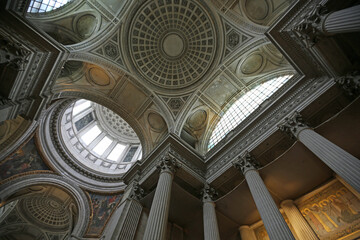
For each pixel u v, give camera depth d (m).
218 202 11.21
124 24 14.52
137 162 13.92
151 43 15.74
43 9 11.77
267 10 12.96
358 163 6.59
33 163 18.72
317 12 7.98
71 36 13.27
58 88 13.46
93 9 13.35
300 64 10.33
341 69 9.24
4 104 8.57
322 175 10.59
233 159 11.62
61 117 20.03
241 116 15.43
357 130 9.41
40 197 22.20
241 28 14.38
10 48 8.32
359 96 8.59
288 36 9.52
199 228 12.32
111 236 9.39
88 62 13.81
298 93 10.82
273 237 6.61
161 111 16.61
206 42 15.77
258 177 9.60
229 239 11.83
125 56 15.36
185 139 16.61
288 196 11.52
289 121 10.03
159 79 16.77
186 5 14.62
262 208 7.84
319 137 8.38
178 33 15.71
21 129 17.14
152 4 14.36
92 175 21.81
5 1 8.16
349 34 8.55
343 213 9.21
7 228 24.33
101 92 15.92
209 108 17.81
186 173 11.92
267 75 15.71
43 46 9.66
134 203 11.53
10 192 17.00
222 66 16.11
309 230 9.53
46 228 25.47
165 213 8.52
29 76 9.30
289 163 10.25
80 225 18.62
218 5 14.21
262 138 10.85
